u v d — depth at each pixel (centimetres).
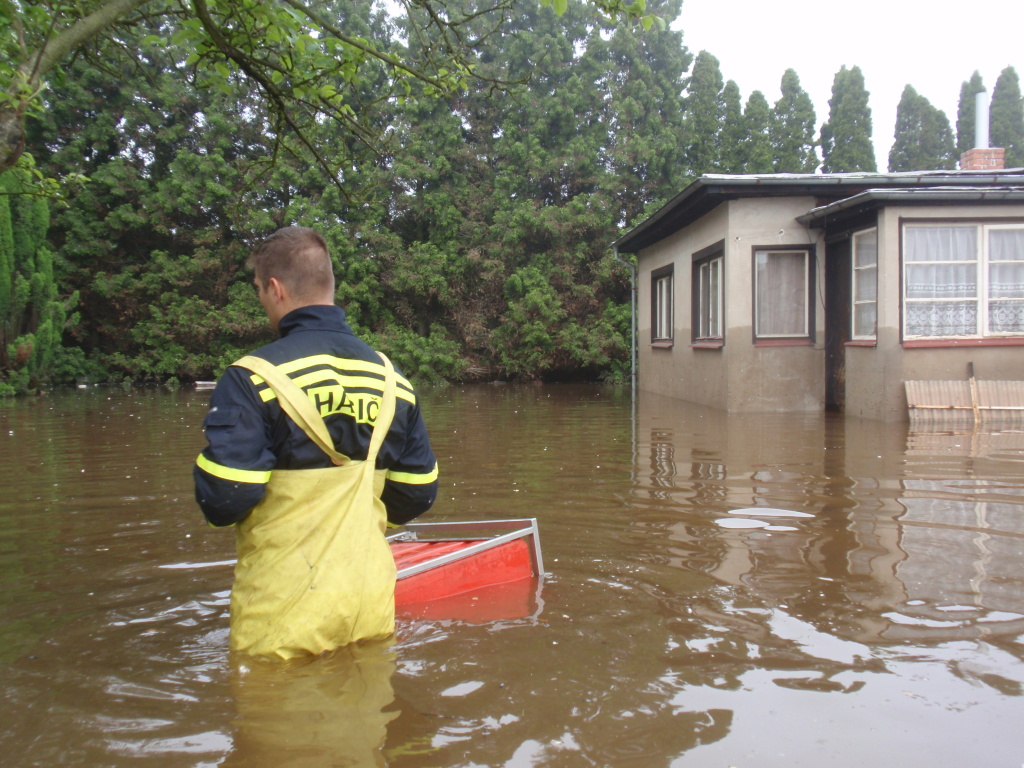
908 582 359
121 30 538
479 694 244
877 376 1040
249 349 2188
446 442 900
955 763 207
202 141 2220
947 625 305
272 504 257
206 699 240
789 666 267
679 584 358
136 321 2212
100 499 574
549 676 257
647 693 246
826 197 1191
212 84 464
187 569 391
